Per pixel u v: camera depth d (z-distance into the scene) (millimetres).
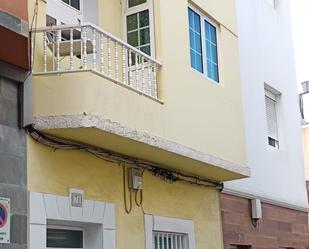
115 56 8148
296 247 14523
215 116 10391
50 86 7410
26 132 7324
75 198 7910
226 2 11641
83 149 8133
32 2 7469
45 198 7438
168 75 9164
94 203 8242
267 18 14883
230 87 11141
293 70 16016
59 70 7434
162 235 9930
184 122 9383
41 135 7480
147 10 9422
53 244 7848
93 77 7445
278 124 14953
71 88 7363
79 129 7387
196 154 9516
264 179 13383
